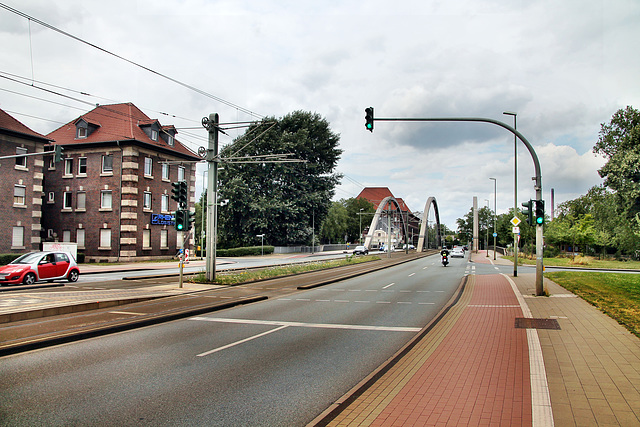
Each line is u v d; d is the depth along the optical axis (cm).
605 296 1530
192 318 1216
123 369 702
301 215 6325
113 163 4016
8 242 3306
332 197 6631
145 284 2117
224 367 722
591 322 1055
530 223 1742
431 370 680
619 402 519
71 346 859
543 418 473
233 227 6125
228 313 1309
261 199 5784
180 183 1973
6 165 3294
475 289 1956
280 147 5762
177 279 2420
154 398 569
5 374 665
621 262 4244
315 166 6256
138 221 4044
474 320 1134
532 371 656
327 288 2078
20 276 2012
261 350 845
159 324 1117
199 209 7675
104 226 4000
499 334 948
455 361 732
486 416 488
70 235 4134
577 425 454
